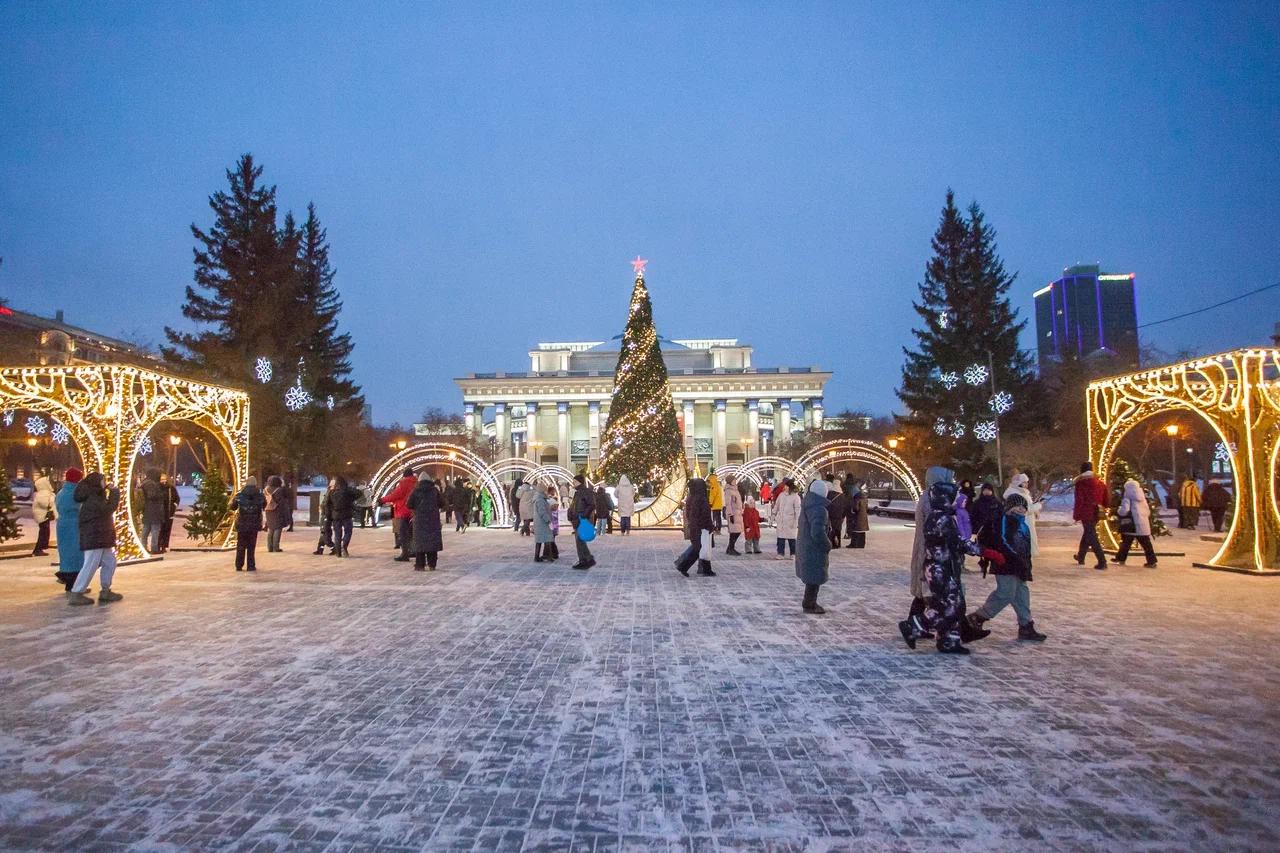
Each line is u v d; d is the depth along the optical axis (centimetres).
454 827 400
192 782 455
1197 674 685
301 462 4109
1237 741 516
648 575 1406
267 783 454
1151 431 3666
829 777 462
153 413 1669
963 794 436
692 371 9669
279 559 1702
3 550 1788
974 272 4184
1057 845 376
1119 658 746
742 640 838
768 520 3028
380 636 861
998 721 561
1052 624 915
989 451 3844
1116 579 1306
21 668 714
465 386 9700
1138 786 445
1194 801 424
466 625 925
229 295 3888
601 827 399
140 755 498
